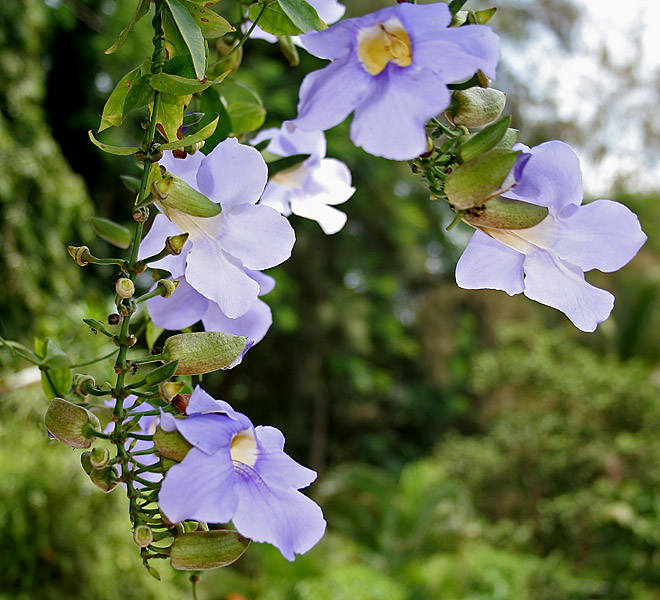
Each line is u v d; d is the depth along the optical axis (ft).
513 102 40.04
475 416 40.16
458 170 1.94
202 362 2.02
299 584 19.52
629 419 22.98
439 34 1.80
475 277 2.24
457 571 22.18
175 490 1.70
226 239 2.08
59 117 24.23
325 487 28.68
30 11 19.12
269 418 33.55
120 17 21.12
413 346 34.58
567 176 2.07
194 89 2.07
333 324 31.68
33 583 11.39
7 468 11.18
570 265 2.13
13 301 16.60
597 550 21.40
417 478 26.94
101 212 24.32
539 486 23.84
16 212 17.10
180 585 13.12
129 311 1.99
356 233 33.06
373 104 1.79
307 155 3.01
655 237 38.86
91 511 12.03
